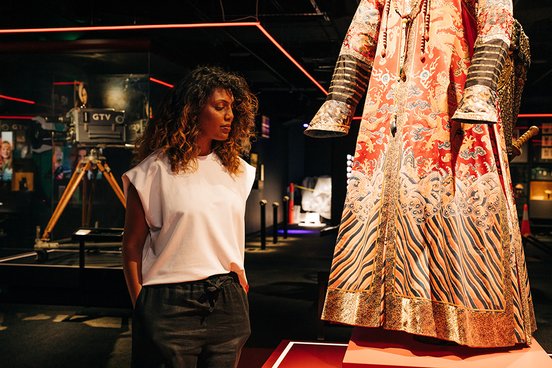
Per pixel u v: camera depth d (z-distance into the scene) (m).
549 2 7.13
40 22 7.41
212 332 1.72
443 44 1.83
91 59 6.75
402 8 1.91
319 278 4.75
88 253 7.07
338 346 2.55
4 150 7.82
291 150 18.22
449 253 1.74
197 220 1.71
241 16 8.05
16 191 7.85
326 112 1.91
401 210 1.80
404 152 1.82
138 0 7.31
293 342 2.62
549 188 13.25
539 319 5.48
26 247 7.88
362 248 1.85
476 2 1.75
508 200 1.84
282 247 11.43
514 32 1.94
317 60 10.63
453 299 1.71
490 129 1.85
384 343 1.81
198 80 1.76
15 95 7.56
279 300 6.34
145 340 1.69
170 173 1.73
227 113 1.76
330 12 7.89
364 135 1.91
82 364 4.15
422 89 1.83
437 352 1.72
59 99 7.38
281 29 9.41
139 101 6.94
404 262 1.77
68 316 5.62
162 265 1.71
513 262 1.81
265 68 10.92
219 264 1.74
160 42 6.47
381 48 1.92
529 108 13.18
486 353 1.71
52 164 7.66
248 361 4.10
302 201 17.84
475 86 1.58
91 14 7.21
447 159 1.78
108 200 7.40
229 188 1.80
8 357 4.30
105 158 7.03
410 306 1.74
